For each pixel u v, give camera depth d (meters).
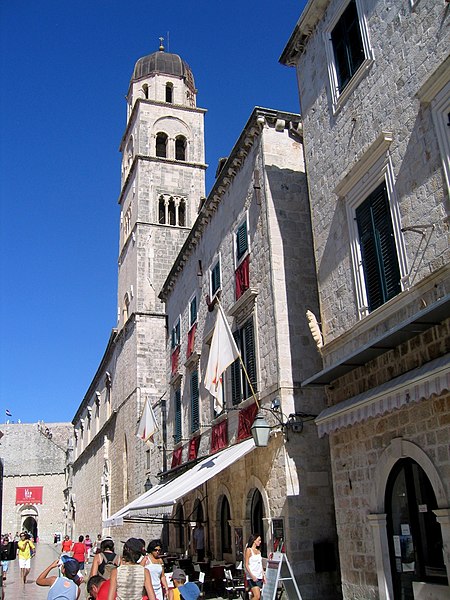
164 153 49.16
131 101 52.38
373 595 11.79
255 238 19.88
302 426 16.78
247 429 18.91
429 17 11.23
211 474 16.80
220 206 24.05
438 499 9.95
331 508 16.33
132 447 40.28
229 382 21.30
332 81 15.03
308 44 16.66
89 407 68.75
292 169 19.61
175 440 29.38
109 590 7.85
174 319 31.78
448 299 8.78
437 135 10.62
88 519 61.44
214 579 18.64
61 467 96.81
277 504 16.59
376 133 12.80
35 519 95.50
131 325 43.12
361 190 13.23
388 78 12.45
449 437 9.84
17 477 95.12
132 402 41.03
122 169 53.66
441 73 10.38
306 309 18.23
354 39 14.23
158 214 45.34
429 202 10.79
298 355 17.61
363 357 12.05
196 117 49.56
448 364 8.93
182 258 29.30
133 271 44.44
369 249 12.91
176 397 29.86
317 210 15.47
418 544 10.80
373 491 12.00
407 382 9.89
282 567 12.97
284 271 18.38
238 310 20.92
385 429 11.73
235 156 21.47
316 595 15.47
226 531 21.36
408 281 11.18
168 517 29.66
